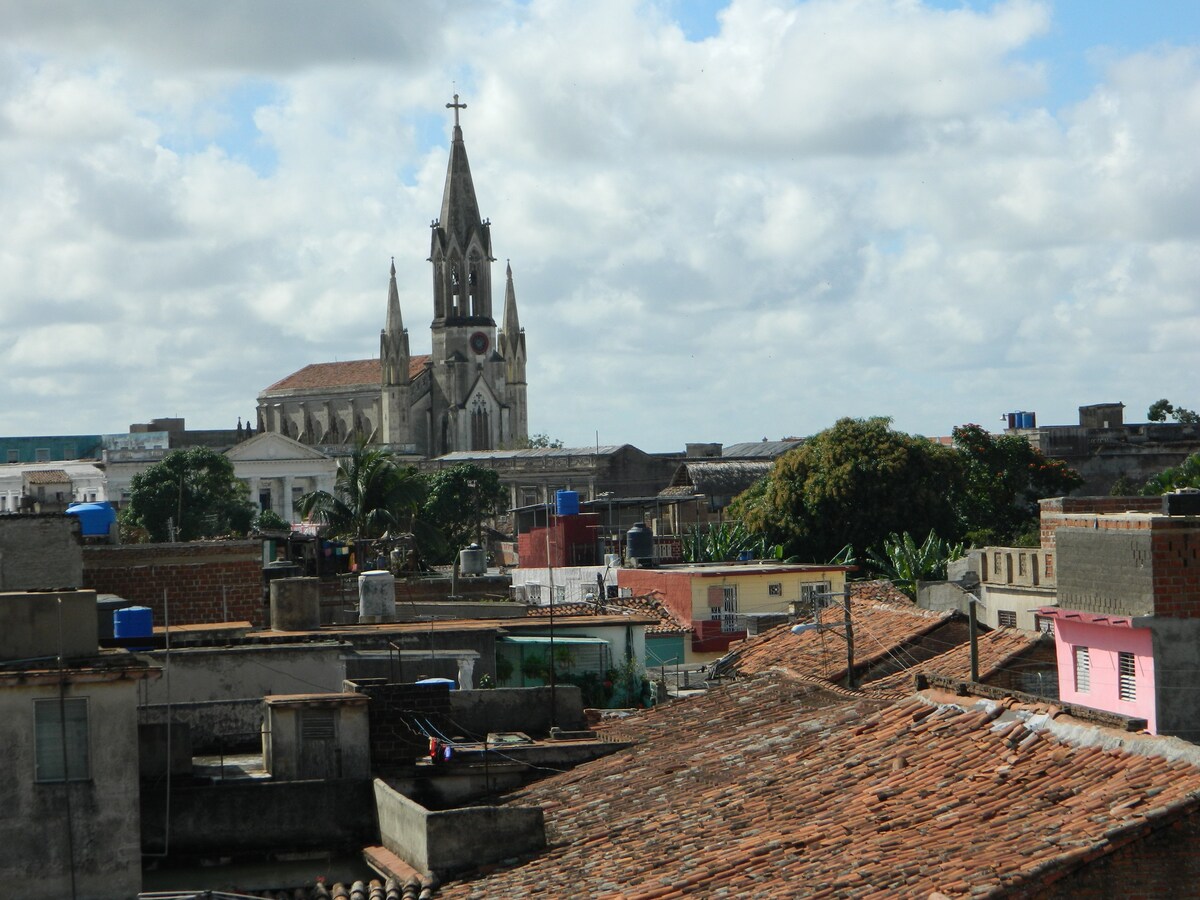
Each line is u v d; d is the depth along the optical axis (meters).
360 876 24.72
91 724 21.31
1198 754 18.36
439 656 32.59
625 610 55.38
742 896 18.38
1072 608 27.64
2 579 32.81
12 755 21.08
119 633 30.80
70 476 191.75
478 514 157.38
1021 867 16.77
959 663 35.81
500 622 40.94
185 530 158.38
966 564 77.31
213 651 29.98
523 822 22.73
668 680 45.84
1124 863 16.75
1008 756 20.86
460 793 26.83
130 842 21.33
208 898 21.59
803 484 111.31
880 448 110.50
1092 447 146.25
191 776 25.25
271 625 37.56
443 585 58.16
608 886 20.14
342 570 58.25
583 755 28.39
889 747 22.84
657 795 24.41
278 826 24.88
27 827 21.06
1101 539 26.52
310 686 30.39
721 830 21.45
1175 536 25.16
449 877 22.44
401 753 26.80
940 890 16.62
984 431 122.56
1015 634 36.84
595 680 38.62
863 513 109.38
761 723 29.16
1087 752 19.98
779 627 45.19
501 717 30.45
